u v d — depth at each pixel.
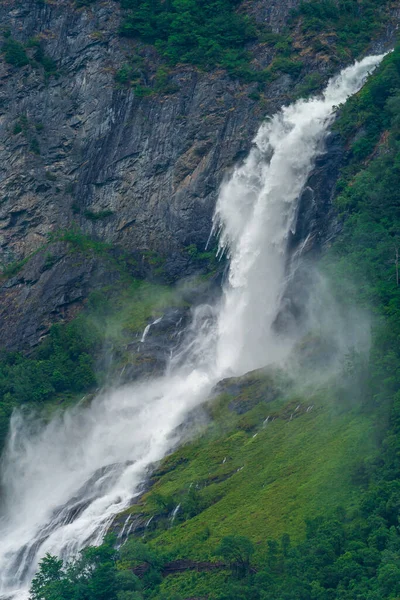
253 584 144.12
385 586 134.38
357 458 156.75
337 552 143.25
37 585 152.25
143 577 152.75
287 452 167.00
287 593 138.25
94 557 152.38
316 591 137.38
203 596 146.50
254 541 151.50
